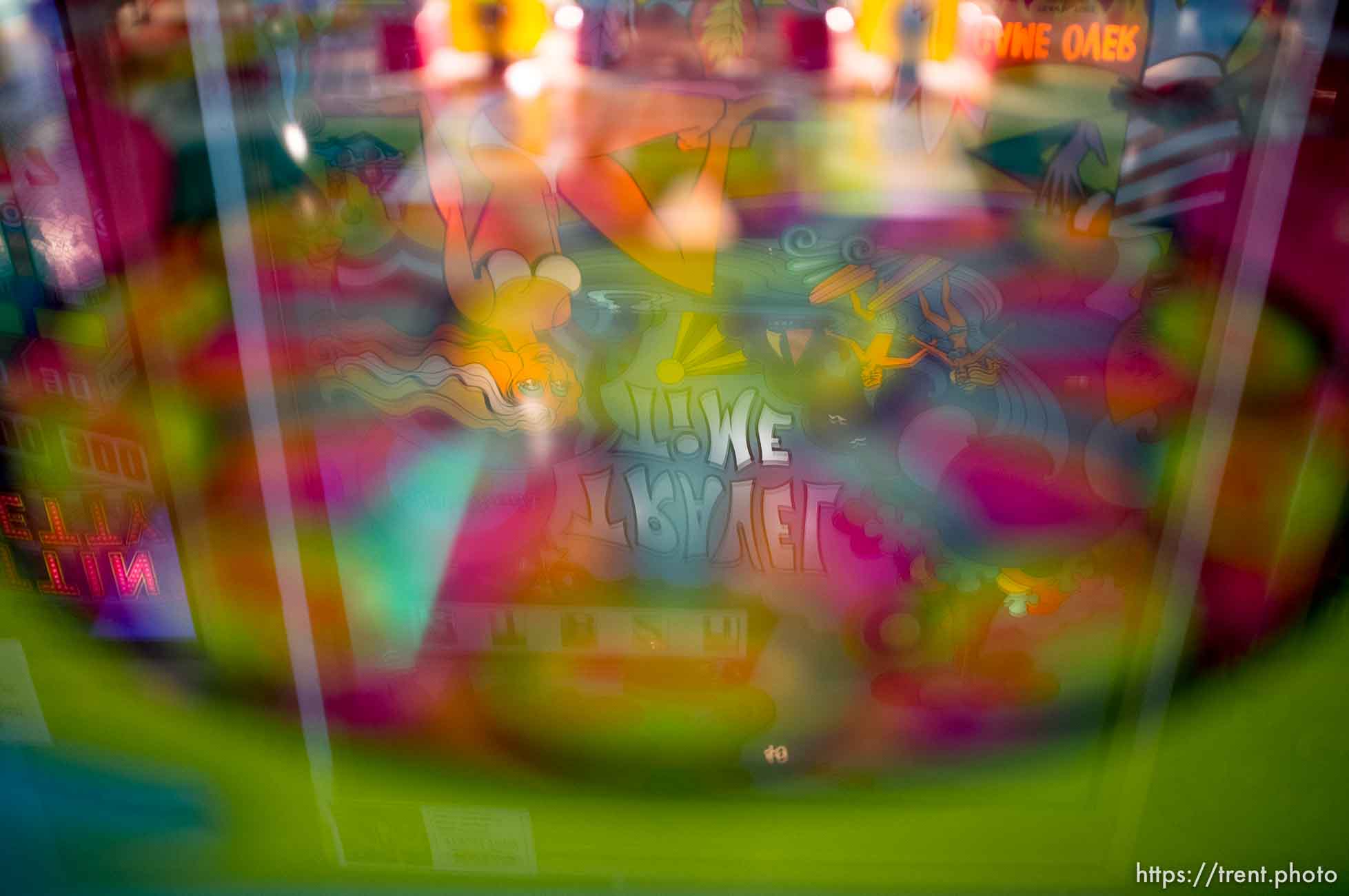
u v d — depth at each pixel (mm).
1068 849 1140
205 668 1154
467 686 1158
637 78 988
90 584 1131
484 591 1132
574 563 1123
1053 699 1118
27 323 1056
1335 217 958
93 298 1045
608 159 1007
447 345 1061
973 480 1067
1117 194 984
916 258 1015
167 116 1000
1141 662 1089
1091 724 1118
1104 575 1081
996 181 991
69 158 1005
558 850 1180
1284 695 1073
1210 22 942
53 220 1022
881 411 1060
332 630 1142
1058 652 1108
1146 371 1022
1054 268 1007
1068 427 1045
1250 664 1069
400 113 1002
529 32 982
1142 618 1081
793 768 1154
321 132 1008
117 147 1005
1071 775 1134
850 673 1133
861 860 1156
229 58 988
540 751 1165
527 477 1099
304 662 1150
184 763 1179
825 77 979
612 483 1099
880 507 1086
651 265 1030
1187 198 979
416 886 1180
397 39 986
